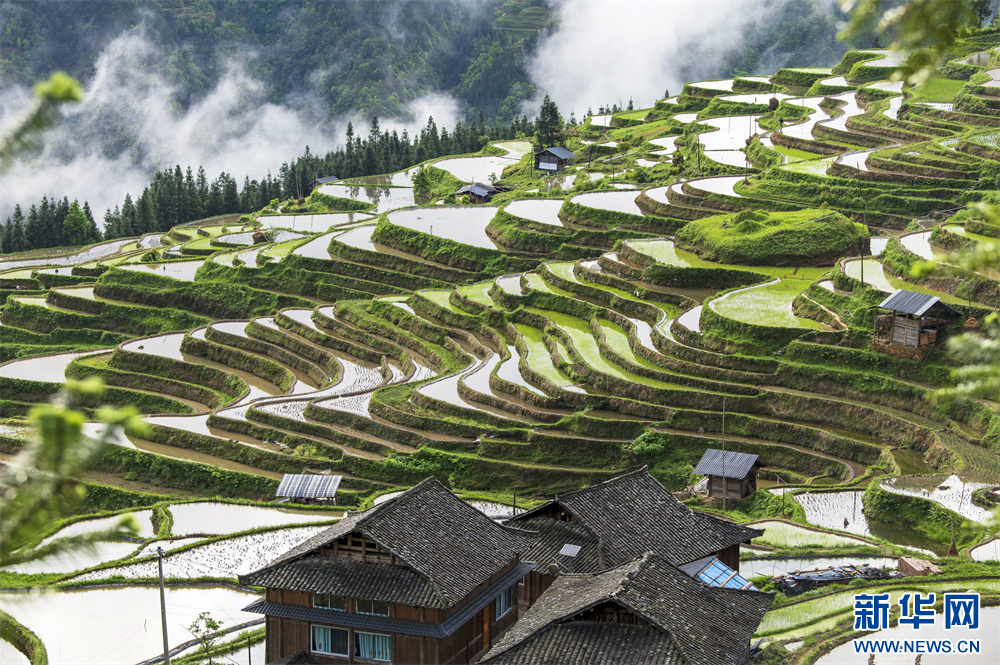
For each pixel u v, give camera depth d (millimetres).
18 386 120062
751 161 162000
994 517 11984
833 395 86750
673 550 46281
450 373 105688
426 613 39469
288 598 41500
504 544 43688
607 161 187500
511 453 86438
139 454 92625
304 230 186750
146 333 146500
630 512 47469
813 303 97375
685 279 112375
